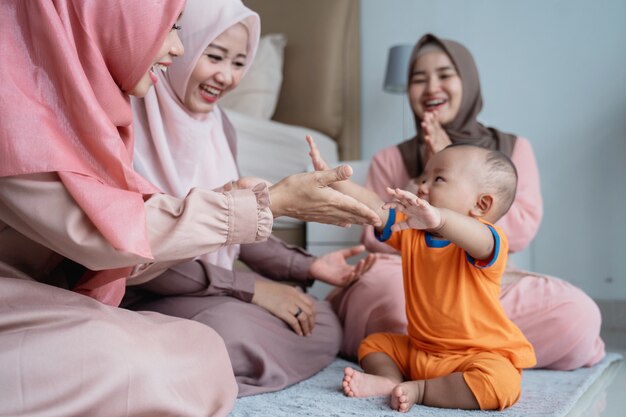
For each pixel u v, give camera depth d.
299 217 1.33
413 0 3.77
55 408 1.01
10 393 0.99
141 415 1.08
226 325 1.54
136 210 1.06
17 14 1.08
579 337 1.87
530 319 1.88
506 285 1.96
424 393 1.42
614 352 2.43
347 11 3.89
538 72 3.38
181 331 1.23
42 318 1.06
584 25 3.28
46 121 1.05
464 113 2.38
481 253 1.43
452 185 1.55
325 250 2.76
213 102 1.72
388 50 3.85
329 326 1.85
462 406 1.40
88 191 1.03
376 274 1.98
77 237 1.03
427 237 1.55
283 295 1.69
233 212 1.18
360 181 2.70
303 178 1.27
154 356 1.11
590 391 1.73
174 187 1.65
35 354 1.02
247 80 3.73
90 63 1.13
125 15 1.16
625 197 3.17
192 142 1.69
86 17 1.13
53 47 1.07
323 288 2.68
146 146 1.67
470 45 3.57
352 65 3.91
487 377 1.39
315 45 3.89
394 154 2.40
